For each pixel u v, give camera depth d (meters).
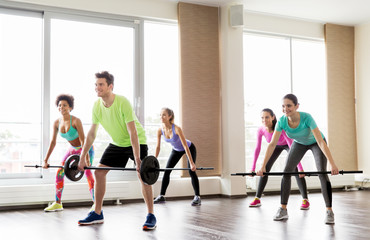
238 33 6.38
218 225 3.69
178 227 3.59
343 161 7.45
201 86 6.26
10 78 5.36
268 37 7.15
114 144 3.53
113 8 5.83
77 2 5.61
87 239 3.08
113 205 5.41
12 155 5.33
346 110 7.55
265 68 7.08
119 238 3.10
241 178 6.28
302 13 6.94
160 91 6.20
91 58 5.79
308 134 3.77
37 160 5.45
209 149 6.25
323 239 3.05
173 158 5.41
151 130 6.09
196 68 6.24
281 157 7.04
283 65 7.25
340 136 7.45
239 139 6.29
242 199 6.00
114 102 3.32
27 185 5.15
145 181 3.22
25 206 5.16
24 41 5.45
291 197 6.30
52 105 5.50
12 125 5.35
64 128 4.60
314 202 5.57
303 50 7.47
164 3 6.16
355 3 6.50
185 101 6.12
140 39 6.07
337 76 7.51
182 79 6.13
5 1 5.29
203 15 6.34
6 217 4.38
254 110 6.92
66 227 3.64
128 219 4.10
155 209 4.92
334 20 7.36
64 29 5.64
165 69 6.26
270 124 4.86
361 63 7.62
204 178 6.33
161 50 6.26
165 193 5.83
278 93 7.16
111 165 3.54
